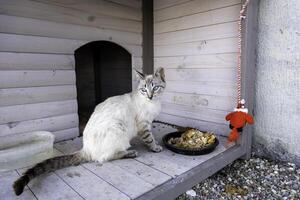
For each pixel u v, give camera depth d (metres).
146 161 0.64
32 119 0.75
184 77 0.99
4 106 0.69
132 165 0.62
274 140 0.80
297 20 0.70
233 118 0.72
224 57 0.84
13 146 0.70
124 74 1.31
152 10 1.07
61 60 0.80
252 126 0.83
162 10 1.04
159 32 1.07
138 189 0.50
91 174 0.56
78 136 0.88
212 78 0.89
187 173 0.57
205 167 0.61
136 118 0.71
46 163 0.54
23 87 0.72
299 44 0.71
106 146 0.62
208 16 0.87
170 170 0.59
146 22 1.05
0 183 0.54
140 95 0.71
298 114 0.74
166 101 1.09
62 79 0.81
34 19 0.73
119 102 0.69
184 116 1.02
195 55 0.93
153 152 0.71
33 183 0.52
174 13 0.99
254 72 0.80
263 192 0.64
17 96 0.71
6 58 0.68
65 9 0.79
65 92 0.82
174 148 0.69
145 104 0.71
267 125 0.81
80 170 0.59
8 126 0.70
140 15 1.04
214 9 0.84
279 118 0.78
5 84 0.69
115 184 0.52
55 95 0.80
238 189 0.66
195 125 0.98
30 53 0.73
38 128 0.77
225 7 0.81
